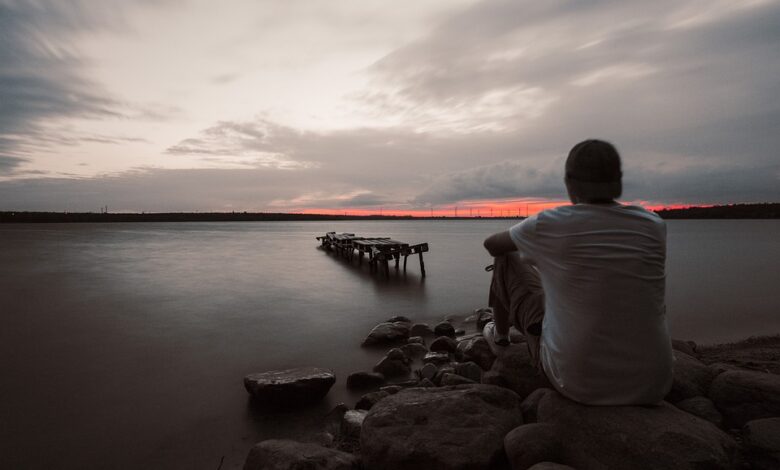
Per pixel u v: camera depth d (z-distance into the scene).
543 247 2.10
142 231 52.78
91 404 4.20
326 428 3.71
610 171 2.03
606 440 2.04
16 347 6.01
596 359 2.03
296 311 8.52
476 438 2.54
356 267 16.48
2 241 30.22
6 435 3.60
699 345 6.15
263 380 4.27
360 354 5.80
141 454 3.33
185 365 5.31
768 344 6.00
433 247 30.28
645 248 1.92
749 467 2.24
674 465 1.86
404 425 2.69
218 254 21.86
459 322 7.71
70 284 11.74
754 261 17.97
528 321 2.47
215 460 3.25
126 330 6.96
